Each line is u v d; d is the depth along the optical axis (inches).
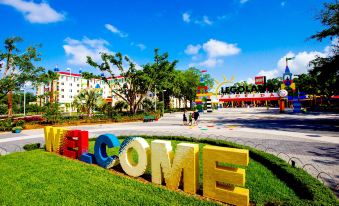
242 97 2738.7
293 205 190.1
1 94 1068.5
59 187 261.4
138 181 279.1
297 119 1054.4
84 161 376.2
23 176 300.8
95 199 228.4
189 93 2498.8
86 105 1197.7
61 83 2999.5
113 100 2628.0
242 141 530.6
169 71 1423.5
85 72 1314.0
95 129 869.2
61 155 426.6
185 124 968.3
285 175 275.4
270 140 536.1
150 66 1347.2
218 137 592.4
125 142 310.3
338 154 390.0
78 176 298.4
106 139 339.6
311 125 810.2
